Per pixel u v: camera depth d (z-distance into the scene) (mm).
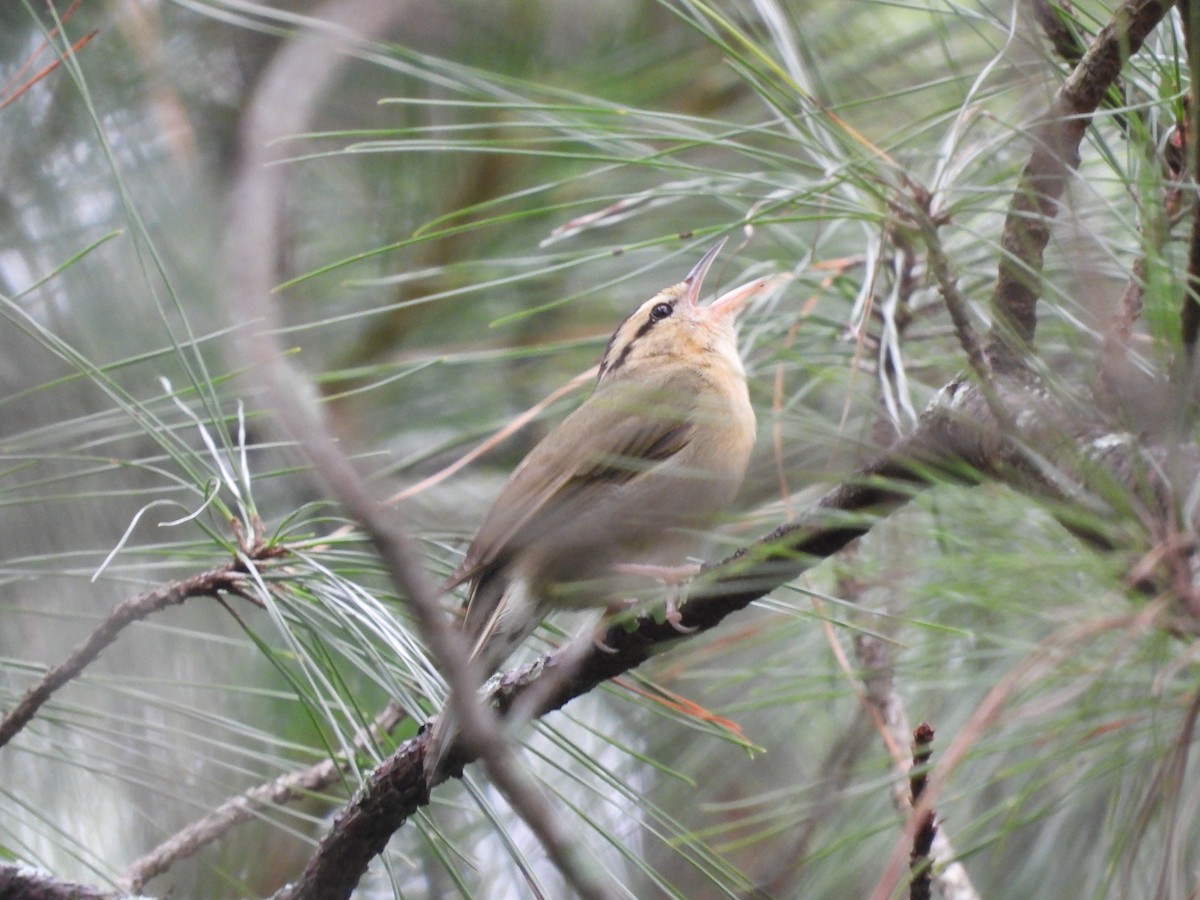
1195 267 5602
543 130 11055
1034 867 7398
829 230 8961
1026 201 6426
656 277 11164
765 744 9688
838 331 8812
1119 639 5207
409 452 10875
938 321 8781
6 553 9805
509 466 11195
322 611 7309
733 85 10734
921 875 5926
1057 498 5555
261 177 7141
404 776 6945
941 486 6070
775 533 6223
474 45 11227
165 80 10430
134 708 10016
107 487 10148
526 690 7184
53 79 10648
